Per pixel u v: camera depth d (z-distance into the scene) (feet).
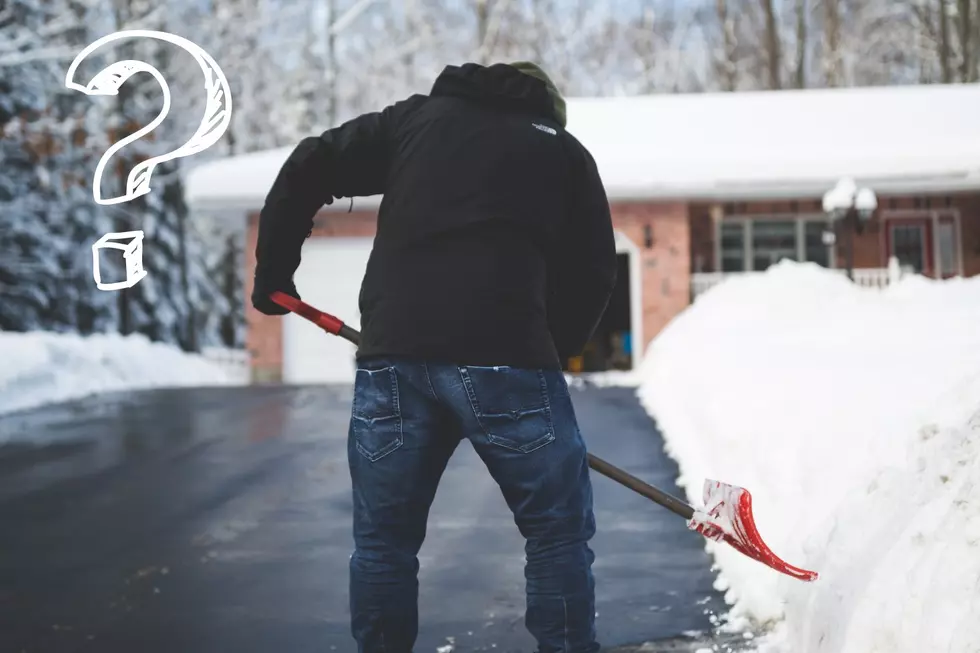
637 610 11.76
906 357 19.95
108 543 15.75
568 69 110.22
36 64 66.39
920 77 107.55
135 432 26.81
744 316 38.93
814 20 112.27
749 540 8.57
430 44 105.60
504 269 7.61
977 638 6.17
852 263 52.47
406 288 7.65
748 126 56.90
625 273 56.90
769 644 10.20
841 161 48.96
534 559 7.72
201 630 11.57
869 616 7.61
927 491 8.45
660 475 19.57
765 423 17.28
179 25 79.46
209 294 96.58
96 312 80.59
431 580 13.38
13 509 18.17
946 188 49.78
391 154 8.26
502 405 7.47
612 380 40.63
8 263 72.38
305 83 97.71
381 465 7.70
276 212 8.14
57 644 11.16
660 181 49.24
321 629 11.55
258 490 19.56
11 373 34.09
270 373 50.06
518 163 7.86
